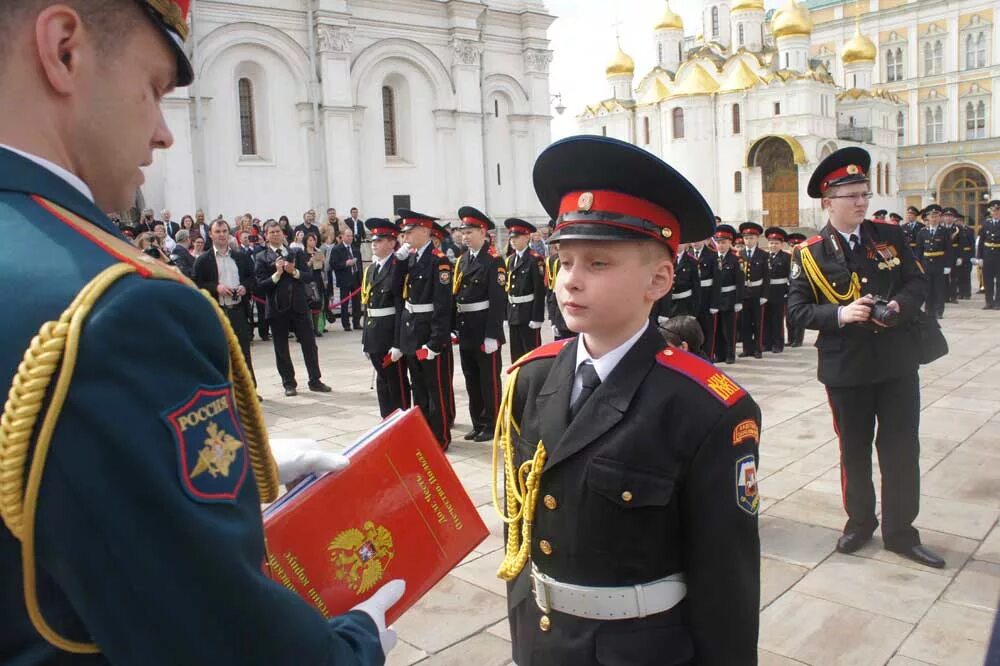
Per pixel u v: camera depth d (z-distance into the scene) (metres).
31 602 0.94
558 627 1.82
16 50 1.02
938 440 6.47
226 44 21.47
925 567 4.14
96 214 1.07
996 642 0.95
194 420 0.96
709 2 45.88
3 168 1.01
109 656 0.94
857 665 3.27
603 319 1.78
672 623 1.76
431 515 1.65
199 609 0.93
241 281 9.16
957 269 17.27
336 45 22.95
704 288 10.77
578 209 1.78
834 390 4.27
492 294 6.98
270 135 22.45
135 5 1.10
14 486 0.89
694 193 1.73
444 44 25.31
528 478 1.86
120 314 0.92
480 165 26.09
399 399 7.55
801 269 4.30
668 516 1.75
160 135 1.20
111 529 0.88
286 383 9.12
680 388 1.76
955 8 46.56
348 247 15.27
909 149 48.19
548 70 27.64
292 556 1.41
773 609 3.74
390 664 3.37
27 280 0.93
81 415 0.88
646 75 44.50
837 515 4.90
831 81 39.53
